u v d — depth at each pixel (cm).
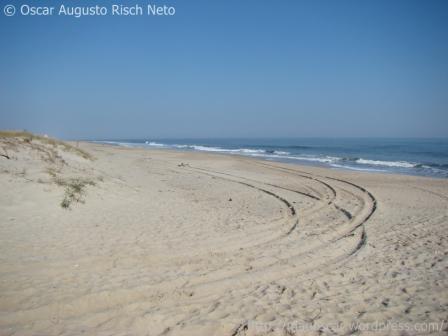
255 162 2709
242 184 1534
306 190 1416
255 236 730
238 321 391
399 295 471
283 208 1051
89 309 403
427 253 652
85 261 533
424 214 998
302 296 461
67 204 805
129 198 991
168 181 1521
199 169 2095
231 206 1048
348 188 1480
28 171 946
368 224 868
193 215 885
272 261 588
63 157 1323
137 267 528
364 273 548
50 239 615
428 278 531
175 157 3072
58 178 961
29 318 375
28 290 432
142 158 2694
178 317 395
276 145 8025
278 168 2298
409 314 418
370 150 5428
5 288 432
